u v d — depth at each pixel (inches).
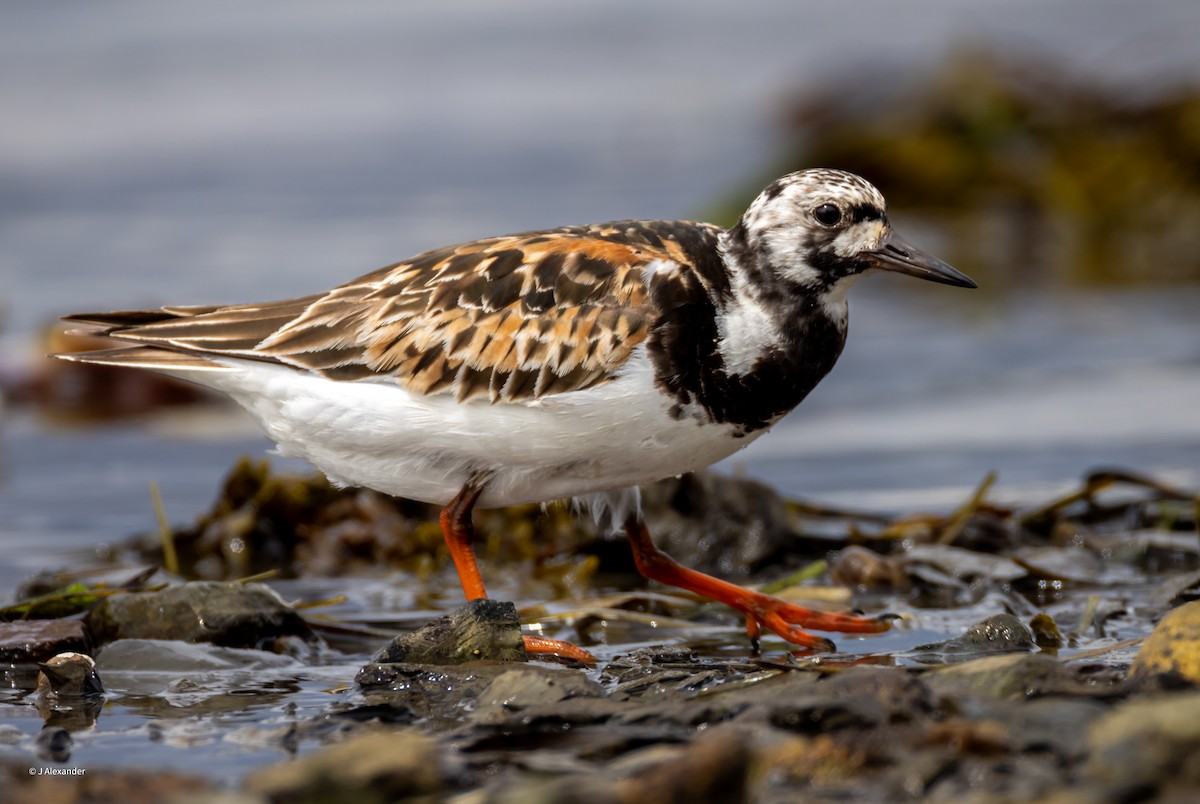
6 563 479.8
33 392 711.7
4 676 355.6
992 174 1045.8
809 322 366.9
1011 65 1099.3
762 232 362.9
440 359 358.3
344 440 369.1
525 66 1508.4
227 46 1534.2
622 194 1067.9
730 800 245.3
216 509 500.1
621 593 441.4
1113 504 495.5
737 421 364.2
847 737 266.8
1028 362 718.5
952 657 354.3
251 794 258.8
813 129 1176.2
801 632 379.2
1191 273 900.0
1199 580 398.3
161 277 860.6
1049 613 394.3
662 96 1402.6
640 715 295.9
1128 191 1025.5
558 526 483.5
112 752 294.7
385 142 1279.5
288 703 330.0
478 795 248.4
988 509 488.4
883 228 370.3
